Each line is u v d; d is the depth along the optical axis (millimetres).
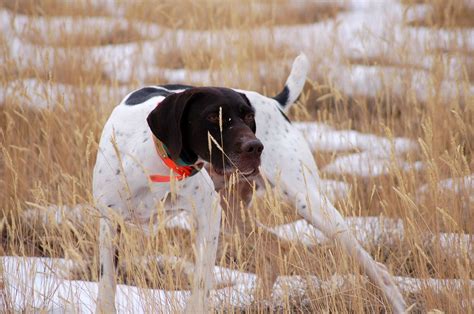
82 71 11625
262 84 12422
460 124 7441
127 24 15180
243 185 7574
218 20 14250
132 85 11312
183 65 13398
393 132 10266
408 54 12047
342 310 6402
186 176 6191
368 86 12195
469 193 7430
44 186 8773
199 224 6422
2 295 6688
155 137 6113
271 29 13211
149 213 6469
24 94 9086
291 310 6961
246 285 6859
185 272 7195
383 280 6898
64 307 6402
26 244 8078
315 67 12773
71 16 13156
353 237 7000
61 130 9578
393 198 8297
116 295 6910
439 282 6617
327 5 16312
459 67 11773
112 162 6320
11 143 9258
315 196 7289
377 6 16250
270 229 7352
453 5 14734
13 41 12461
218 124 5918
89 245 7562
